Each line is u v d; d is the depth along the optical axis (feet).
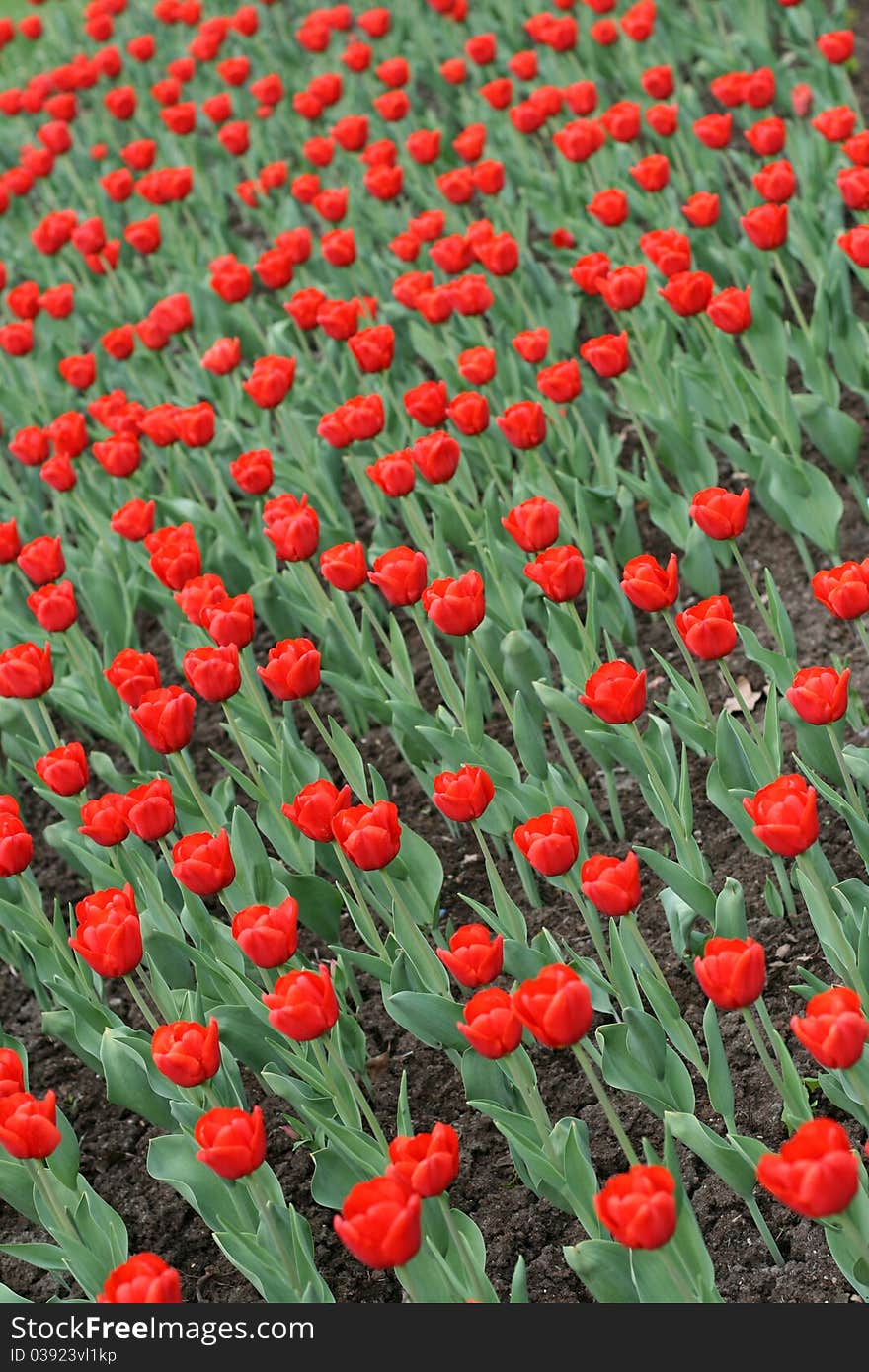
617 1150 11.43
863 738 14.02
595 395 19.15
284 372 17.56
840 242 15.60
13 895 14.38
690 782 14.61
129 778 15.64
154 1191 12.74
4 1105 9.55
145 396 22.08
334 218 21.45
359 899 12.31
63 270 27.78
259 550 18.47
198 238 26.45
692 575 15.99
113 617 17.85
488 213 25.48
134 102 28.58
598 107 26.76
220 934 12.54
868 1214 8.64
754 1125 11.15
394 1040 13.23
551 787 13.03
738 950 8.70
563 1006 8.21
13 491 22.00
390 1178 7.93
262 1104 13.17
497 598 16.03
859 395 19.36
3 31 35.94
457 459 14.80
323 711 17.92
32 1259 10.87
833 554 15.94
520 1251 10.96
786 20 26.07
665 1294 8.90
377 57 31.30
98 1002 13.47
